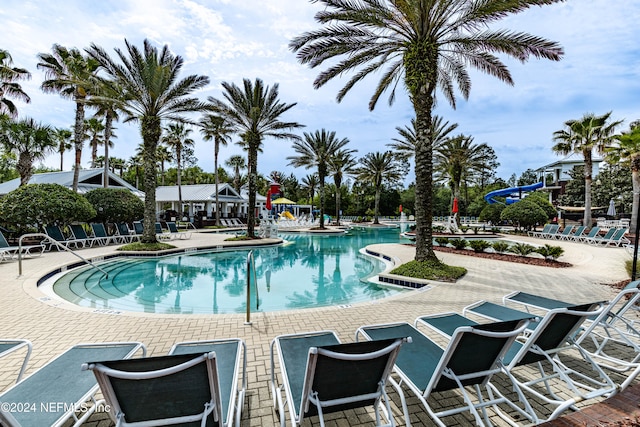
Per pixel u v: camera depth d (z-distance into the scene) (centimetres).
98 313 453
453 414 222
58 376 209
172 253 1189
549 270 829
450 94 1055
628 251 1110
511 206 2091
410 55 742
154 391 153
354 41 802
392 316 457
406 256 1095
